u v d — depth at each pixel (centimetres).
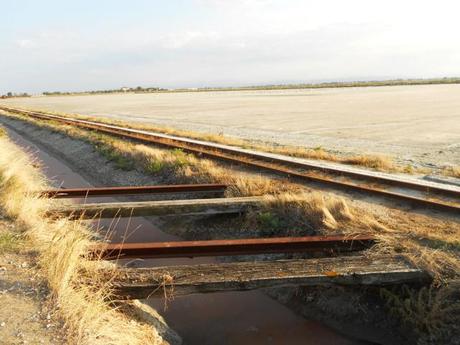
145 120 3494
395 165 1241
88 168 1555
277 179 1059
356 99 5447
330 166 1202
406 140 1848
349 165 1271
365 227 669
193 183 1095
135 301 521
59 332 382
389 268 509
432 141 1795
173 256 608
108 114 4497
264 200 819
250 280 488
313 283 495
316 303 578
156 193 994
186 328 548
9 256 537
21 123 3522
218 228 835
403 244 583
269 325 553
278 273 500
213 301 612
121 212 809
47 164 1741
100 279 493
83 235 671
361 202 835
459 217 712
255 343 518
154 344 456
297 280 492
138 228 909
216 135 2056
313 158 1407
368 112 3422
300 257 657
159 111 4628
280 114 3538
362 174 1027
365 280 500
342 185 939
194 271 511
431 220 702
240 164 1262
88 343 369
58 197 976
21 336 373
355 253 609
